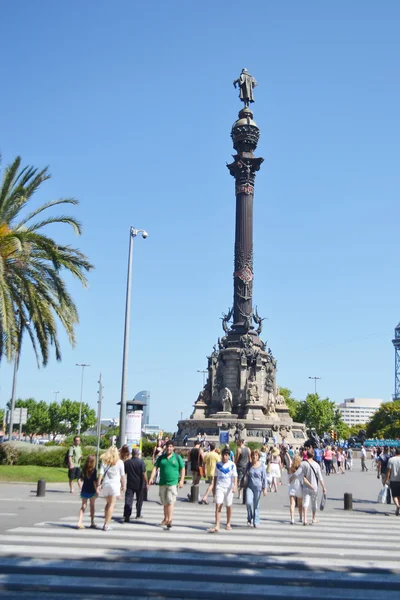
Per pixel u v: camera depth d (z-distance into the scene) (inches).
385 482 1168.2
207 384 3410.4
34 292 1541.6
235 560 623.2
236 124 3607.3
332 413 6919.3
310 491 912.9
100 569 567.8
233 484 826.8
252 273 3486.7
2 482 1443.2
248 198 3535.9
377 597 516.1
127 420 1716.3
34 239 1526.8
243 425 3031.5
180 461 851.4
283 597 507.8
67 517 896.3
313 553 674.2
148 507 1079.6
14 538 705.6
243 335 3395.7
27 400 7047.2
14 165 1542.8
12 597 494.6
